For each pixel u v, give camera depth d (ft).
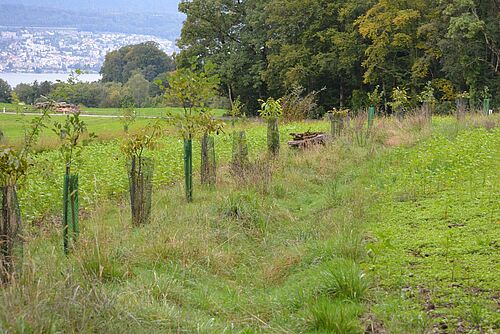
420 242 24.54
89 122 142.61
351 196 34.27
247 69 153.17
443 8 130.72
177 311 18.52
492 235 24.70
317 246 25.08
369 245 21.40
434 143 44.39
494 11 126.00
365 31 133.28
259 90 155.63
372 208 31.24
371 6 141.90
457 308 18.04
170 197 36.99
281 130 74.69
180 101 40.93
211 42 155.94
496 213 27.94
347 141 52.90
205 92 39.47
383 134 57.82
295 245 26.63
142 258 23.94
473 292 19.24
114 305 16.81
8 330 13.99
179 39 156.76
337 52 141.28
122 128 112.16
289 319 18.90
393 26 134.82
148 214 29.94
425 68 129.90
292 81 139.13
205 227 28.14
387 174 39.45
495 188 32.42
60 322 15.10
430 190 33.76
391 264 22.07
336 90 155.43
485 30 122.62
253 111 162.20
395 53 141.90
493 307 17.94
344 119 62.90
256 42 147.84
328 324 17.70
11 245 19.97
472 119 62.23
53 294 16.38
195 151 58.54
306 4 140.05
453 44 123.03
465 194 32.01
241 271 24.53
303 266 23.88
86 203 35.58
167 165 48.83
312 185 40.42
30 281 17.42
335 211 31.91
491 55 132.36
